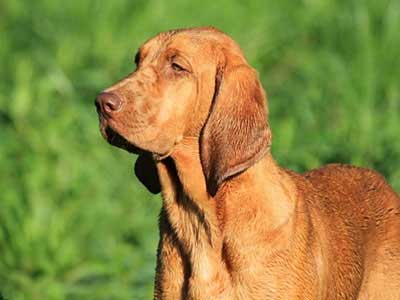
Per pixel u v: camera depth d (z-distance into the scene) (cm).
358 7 1711
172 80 894
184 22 1739
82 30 1734
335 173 994
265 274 888
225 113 881
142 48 912
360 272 964
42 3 1811
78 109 1479
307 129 1438
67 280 1209
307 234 904
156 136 891
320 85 1538
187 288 908
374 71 1560
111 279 1202
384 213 991
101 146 1416
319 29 1731
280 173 911
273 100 1523
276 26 1748
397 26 1659
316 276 906
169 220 918
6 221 1268
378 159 1302
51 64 1616
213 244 896
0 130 1482
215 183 878
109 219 1295
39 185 1327
